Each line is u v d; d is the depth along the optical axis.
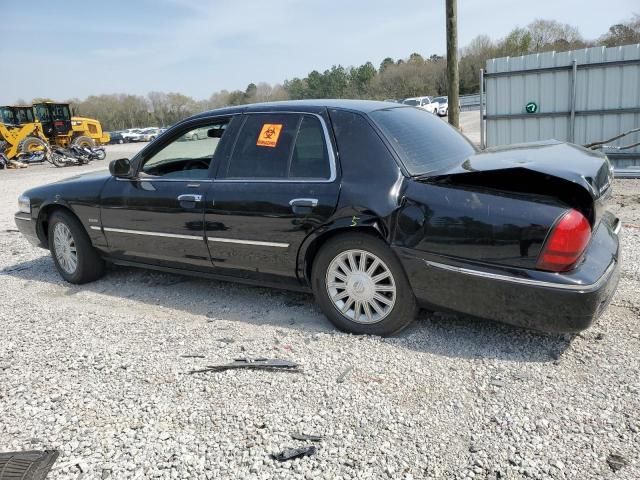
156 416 2.92
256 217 3.97
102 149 28.23
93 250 5.25
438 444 2.59
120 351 3.71
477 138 20.75
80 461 2.58
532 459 2.45
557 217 3.02
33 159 24.64
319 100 4.22
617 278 3.36
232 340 3.81
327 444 2.62
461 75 69.69
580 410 2.77
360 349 3.55
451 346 3.53
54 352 3.75
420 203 3.38
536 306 3.12
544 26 75.06
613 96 9.84
